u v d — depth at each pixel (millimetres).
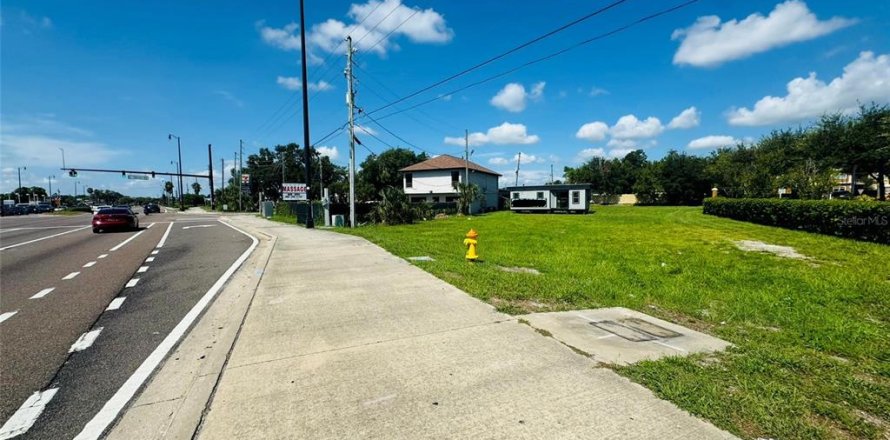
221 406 3041
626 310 5680
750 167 40781
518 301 6059
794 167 33562
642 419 2789
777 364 3766
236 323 5043
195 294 6984
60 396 3383
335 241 14008
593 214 38781
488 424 2758
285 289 6805
